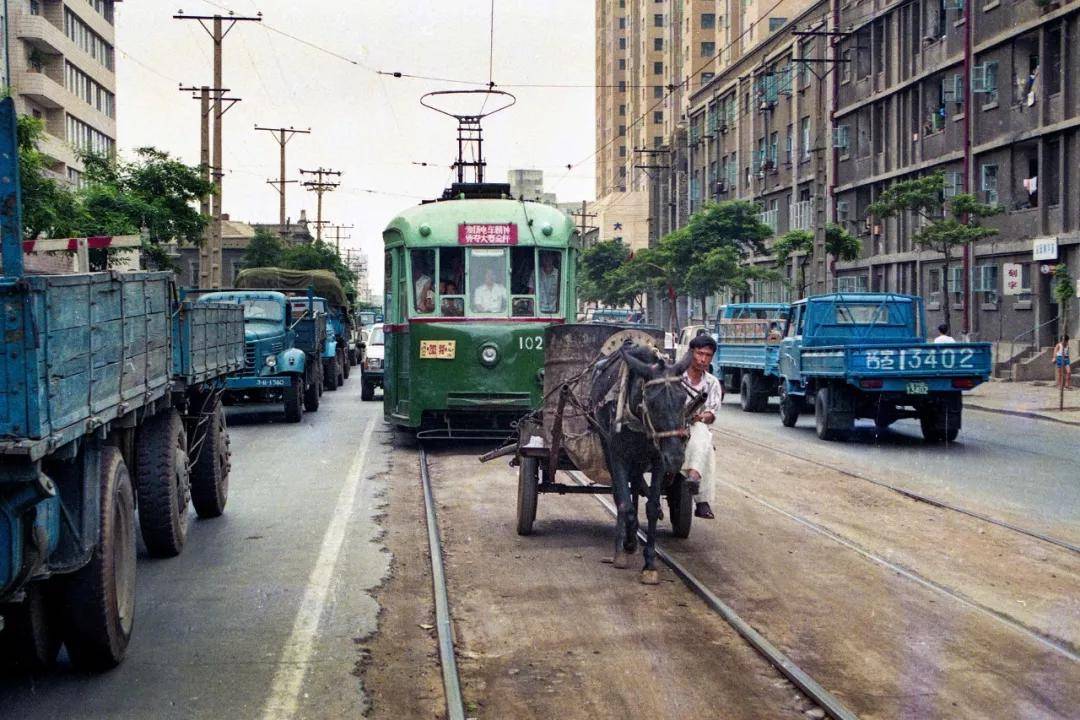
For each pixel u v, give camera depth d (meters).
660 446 7.46
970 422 21.94
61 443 4.99
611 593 7.70
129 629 6.40
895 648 6.31
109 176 31.78
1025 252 35.03
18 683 5.91
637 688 5.69
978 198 38.03
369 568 8.57
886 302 20.55
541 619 7.03
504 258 16.16
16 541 4.82
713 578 8.06
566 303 16.38
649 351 7.97
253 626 6.95
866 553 8.91
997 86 37.06
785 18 69.25
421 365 16.06
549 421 9.62
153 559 9.00
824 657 6.15
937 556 8.83
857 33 48.62
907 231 44.41
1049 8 33.47
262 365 21.31
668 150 78.25
